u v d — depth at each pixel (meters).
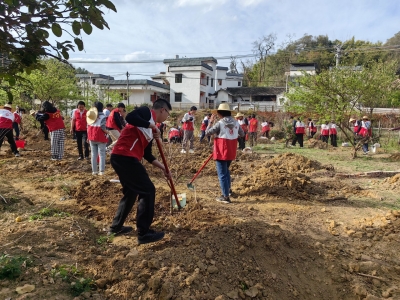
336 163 10.99
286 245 3.92
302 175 7.07
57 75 18.05
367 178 8.46
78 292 2.69
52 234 3.61
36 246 3.30
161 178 7.44
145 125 3.55
